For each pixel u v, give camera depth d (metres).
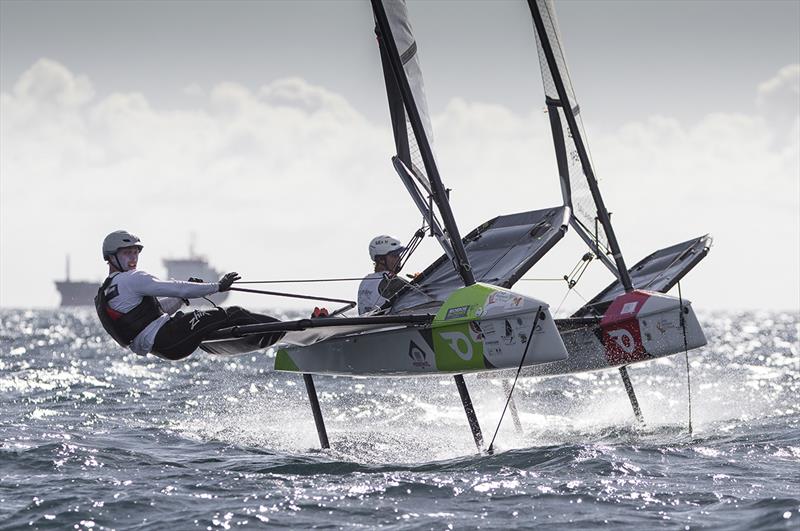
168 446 31.98
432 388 57.12
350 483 24.47
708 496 22.42
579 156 38.22
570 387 58.25
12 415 41.56
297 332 30.77
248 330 28.53
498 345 29.34
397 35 31.22
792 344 138.50
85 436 33.94
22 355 92.62
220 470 26.84
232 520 20.78
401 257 34.00
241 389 57.09
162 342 28.22
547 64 38.06
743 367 78.88
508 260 33.59
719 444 29.77
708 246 40.69
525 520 20.59
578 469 25.66
